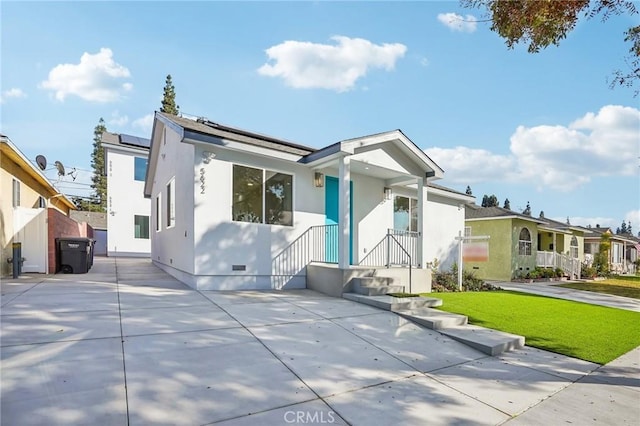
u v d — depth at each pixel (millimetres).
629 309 9586
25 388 3031
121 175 19781
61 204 18188
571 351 5320
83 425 2596
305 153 9422
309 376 3781
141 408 2871
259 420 2863
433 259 13812
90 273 10367
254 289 8648
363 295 7766
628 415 3342
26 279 8625
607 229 31359
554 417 3250
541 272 18984
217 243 8156
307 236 9789
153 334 4531
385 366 4266
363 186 11469
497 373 4320
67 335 4281
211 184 8156
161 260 12117
